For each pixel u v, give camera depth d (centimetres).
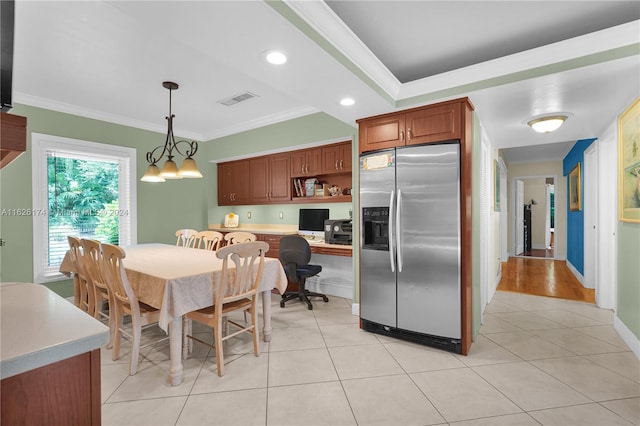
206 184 543
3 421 74
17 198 349
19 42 241
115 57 266
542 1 188
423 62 266
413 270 281
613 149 379
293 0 159
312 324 335
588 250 490
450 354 265
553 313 372
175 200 499
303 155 445
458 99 259
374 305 306
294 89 242
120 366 244
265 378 227
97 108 397
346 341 291
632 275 273
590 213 489
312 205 475
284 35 170
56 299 115
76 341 81
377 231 314
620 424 179
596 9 195
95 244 257
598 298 396
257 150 464
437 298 271
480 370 239
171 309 214
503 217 711
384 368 242
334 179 448
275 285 292
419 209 277
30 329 87
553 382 222
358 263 360
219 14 151
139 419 183
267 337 291
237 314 364
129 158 443
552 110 292
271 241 475
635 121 258
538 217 976
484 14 201
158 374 233
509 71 232
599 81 227
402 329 289
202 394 208
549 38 229
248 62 200
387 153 294
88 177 408
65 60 271
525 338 299
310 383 221
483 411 191
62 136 380
